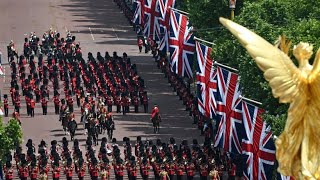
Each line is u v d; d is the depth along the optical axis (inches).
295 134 6422.2
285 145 6451.8
